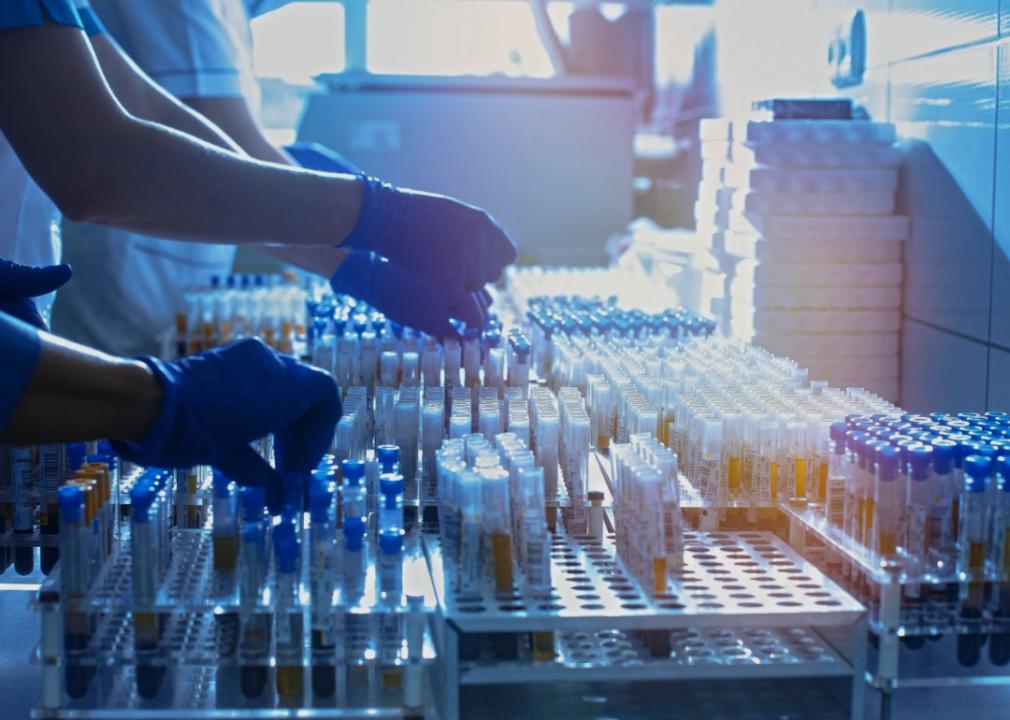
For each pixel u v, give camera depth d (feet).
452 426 5.45
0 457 5.43
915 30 7.29
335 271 7.25
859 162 7.51
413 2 14.48
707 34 12.66
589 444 5.81
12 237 7.39
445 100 13.25
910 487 4.57
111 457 5.18
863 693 4.31
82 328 11.96
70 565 4.32
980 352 6.54
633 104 13.55
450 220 6.15
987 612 4.63
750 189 7.54
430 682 4.64
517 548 4.67
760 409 5.43
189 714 4.16
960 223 6.75
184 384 4.47
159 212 5.15
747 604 4.36
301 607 4.33
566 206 13.64
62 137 4.86
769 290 7.49
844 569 4.97
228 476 4.71
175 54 9.13
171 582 4.60
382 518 4.66
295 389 4.76
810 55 9.14
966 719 4.42
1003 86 6.21
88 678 4.45
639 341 7.36
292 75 14.89
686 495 5.40
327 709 4.25
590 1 15.93
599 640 4.48
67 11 4.87
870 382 7.64
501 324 7.48
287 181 5.52
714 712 4.47
